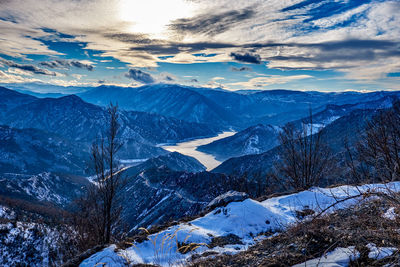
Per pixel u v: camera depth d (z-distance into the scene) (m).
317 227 4.61
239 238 6.49
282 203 8.72
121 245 6.38
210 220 7.90
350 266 3.16
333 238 4.04
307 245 4.14
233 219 7.43
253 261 4.37
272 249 4.63
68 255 13.05
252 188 20.69
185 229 6.87
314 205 7.86
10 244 44.91
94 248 6.54
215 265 4.68
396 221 3.58
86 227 13.99
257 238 6.31
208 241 6.38
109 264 5.27
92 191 14.42
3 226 50.31
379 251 3.20
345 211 4.95
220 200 9.35
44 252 42.84
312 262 3.54
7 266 40.12
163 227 7.85
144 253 5.91
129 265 5.25
